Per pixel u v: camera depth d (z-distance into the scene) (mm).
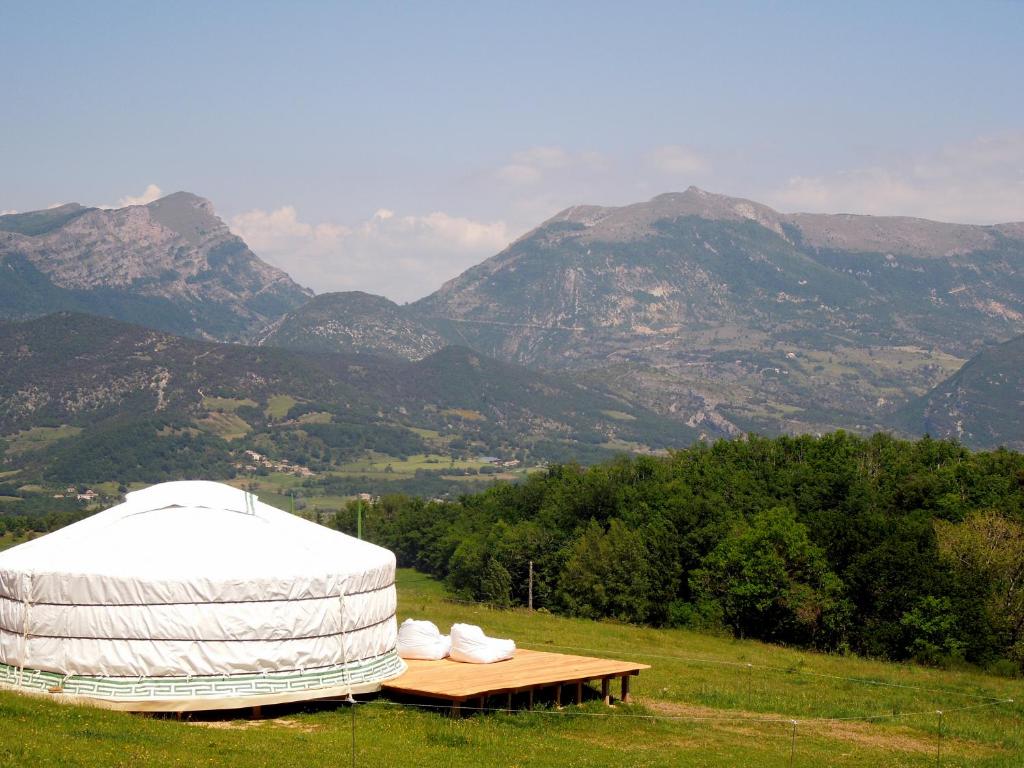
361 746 24688
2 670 26969
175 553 27266
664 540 75062
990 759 30844
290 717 27172
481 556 94812
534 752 25969
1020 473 80625
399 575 119875
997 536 63156
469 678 29812
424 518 125125
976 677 51469
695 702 35938
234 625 26703
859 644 62250
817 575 63469
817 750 30281
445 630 48250
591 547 78750
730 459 96188
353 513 141500
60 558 27078
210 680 26469
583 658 33750
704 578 69438
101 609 26188
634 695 35719
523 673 30719
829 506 77688
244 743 23656
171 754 21859
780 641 64688
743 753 28703
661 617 73938
